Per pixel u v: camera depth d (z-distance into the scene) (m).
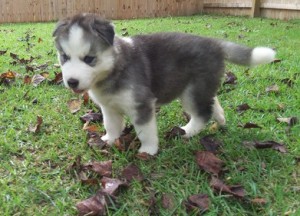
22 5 2.83
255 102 0.84
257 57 0.69
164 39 0.69
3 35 1.88
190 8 3.21
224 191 0.53
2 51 1.36
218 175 0.57
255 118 0.76
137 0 3.07
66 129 0.74
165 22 2.37
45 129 0.74
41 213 0.50
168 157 0.63
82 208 0.50
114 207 0.51
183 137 0.70
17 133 0.71
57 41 0.62
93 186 0.56
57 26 0.63
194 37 0.71
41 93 0.92
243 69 1.07
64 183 0.57
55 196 0.54
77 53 0.60
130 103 0.63
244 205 0.52
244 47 0.70
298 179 0.57
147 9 3.12
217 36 1.70
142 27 2.08
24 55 1.32
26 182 0.56
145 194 0.54
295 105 0.81
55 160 0.63
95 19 0.62
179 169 0.60
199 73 0.69
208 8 3.17
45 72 1.06
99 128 0.76
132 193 0.54
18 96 0.89
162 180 0.57
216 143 0.66
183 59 0.68
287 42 1.49
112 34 0.61
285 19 2.43
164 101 0.70
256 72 1.04
